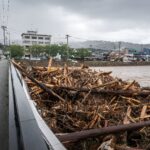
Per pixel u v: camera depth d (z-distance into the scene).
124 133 7.39
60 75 15.48
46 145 1.86
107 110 10.26
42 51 171.88
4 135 3.37
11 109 3.47
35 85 12.74
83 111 9.63
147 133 8.31
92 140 6.98
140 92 12.91
